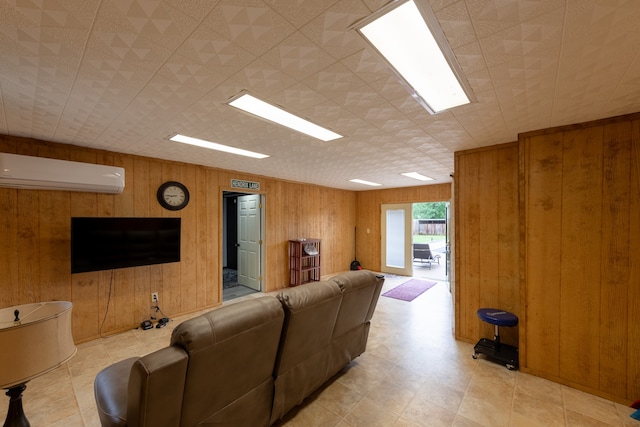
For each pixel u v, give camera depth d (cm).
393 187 706
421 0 100
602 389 218
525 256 255
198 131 255
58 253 295
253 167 443
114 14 107
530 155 253
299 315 179
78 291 308
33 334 113
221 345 136
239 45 129
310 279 614
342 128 247
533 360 249
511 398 216
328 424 189
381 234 735
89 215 314
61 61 140
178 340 128
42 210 286
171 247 360
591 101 189
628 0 99
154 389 115
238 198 601
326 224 685
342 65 146
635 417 191
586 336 226
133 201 349
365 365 267
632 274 208
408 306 455
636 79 158
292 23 114
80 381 238
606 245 219
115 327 335
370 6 104
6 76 154
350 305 229
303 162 402
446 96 184
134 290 352
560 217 238
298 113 212
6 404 209
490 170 303
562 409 204
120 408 137
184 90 174
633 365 206
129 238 322
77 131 254
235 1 102
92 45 127
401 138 278
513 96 182
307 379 202
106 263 304
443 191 626
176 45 128
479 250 309
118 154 337
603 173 220
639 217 206
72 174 269
